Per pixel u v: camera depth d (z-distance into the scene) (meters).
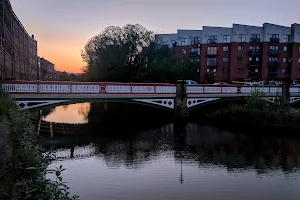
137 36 54.50
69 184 10.39
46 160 7.68
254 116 24.08
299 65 52.44
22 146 7.75
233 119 25.41
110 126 23.41
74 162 13.15
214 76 54.22
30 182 5.68
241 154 14.76
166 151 15.36
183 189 10.04
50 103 19.48
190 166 12.71
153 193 9.70
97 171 11.89
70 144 16.70
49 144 16.55
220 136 19.31
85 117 31.25
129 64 53.19
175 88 25.11
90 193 9.63
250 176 11.45
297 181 10.93
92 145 16.58
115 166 12.62
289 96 30.31
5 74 26.73
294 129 21.45
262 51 52.28
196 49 58.84
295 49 52.25
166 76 46.56
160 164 12.98
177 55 61.22
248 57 53.00
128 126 23.39
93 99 21.05
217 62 54.09
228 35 53.84
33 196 5.49
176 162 13.31
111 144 16.92
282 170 12.23
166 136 19.39
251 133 20.27
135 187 10.18
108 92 21.59
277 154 14.77
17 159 6.46
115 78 50.62
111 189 9.99
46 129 20.72
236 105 27.38
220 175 11.55
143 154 14.69
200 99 26.39
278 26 52.66
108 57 51.16
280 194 9.75
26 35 53.25
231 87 27.75
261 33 52.88
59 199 5.61
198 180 10.95
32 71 71.56
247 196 9.54
